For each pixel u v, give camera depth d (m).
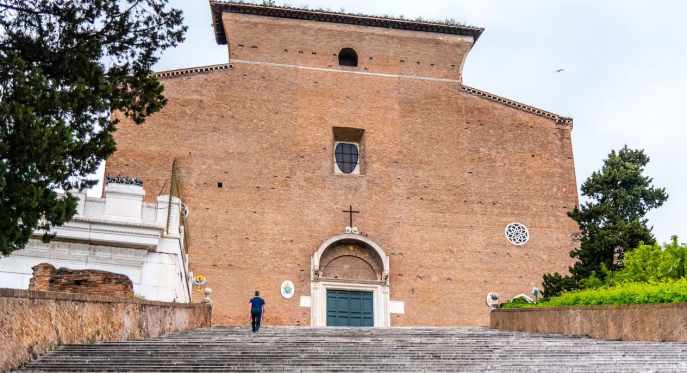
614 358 14.39
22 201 11.99
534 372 12.86
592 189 29.70
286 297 32.84
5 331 12.20
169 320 19.94
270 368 12.95
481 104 37.81
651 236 27.59
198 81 35.25
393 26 38.44
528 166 37.00
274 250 33.41
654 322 17.52
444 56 38.50
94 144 13.76
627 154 30.48
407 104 37.25
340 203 34.81
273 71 36.41
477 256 34.94
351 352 15.27
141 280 21.17
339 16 37.78
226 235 33.16
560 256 35.59
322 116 36.19
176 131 34.12
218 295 32.19
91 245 20.95
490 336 19.91
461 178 36.22
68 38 14.28
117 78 14.84
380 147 36.22
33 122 12.02
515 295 34.53
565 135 38.03
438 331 22.09
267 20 37.28
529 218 36.03
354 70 37.38
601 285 26.02
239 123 35.06
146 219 21.81
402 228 34.91
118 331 16.61
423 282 34.19
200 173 33.75
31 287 18.80
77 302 15.01
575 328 20.62
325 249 34.00
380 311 33.41
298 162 35.09
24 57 13.87
